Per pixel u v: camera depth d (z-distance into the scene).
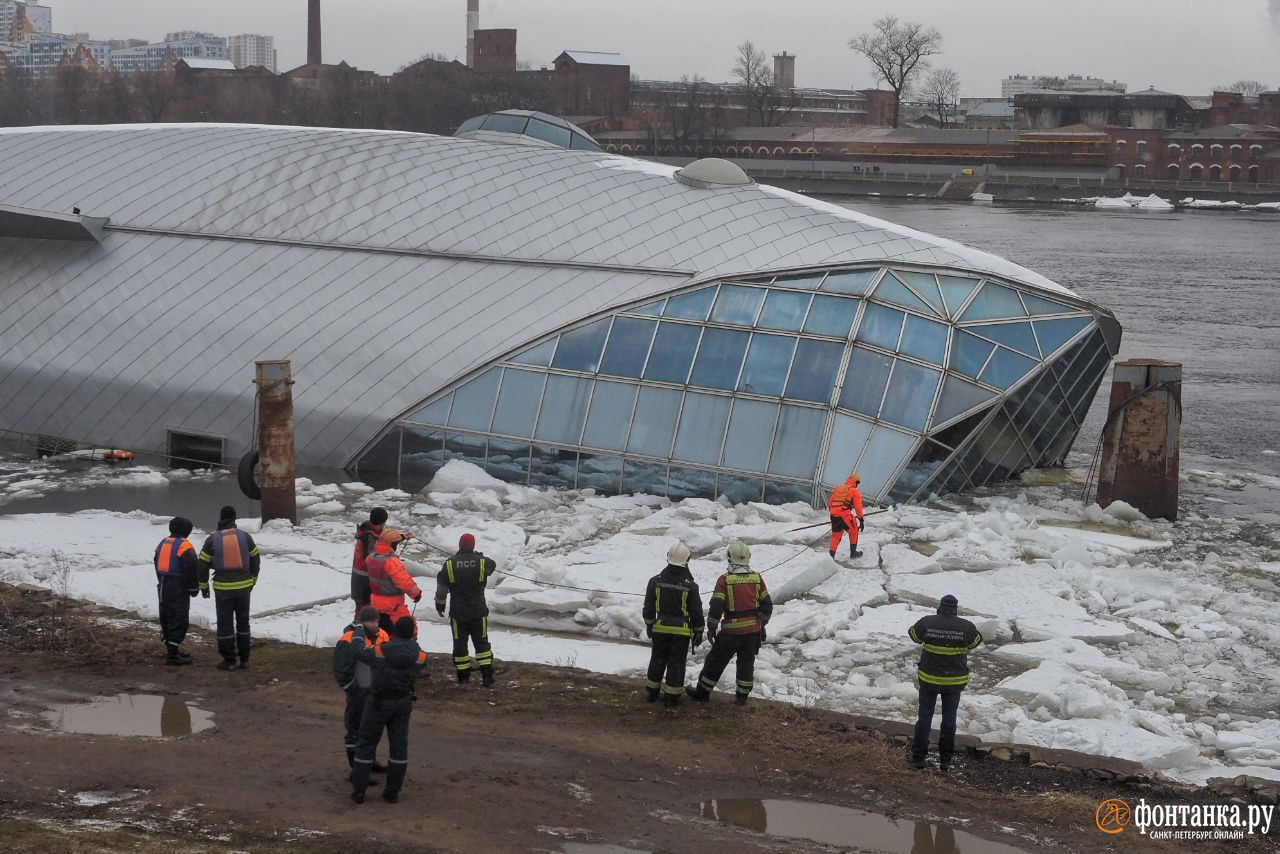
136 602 23.98
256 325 39.75
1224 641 24.31
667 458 35.31
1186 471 42.31
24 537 29.22
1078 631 24.23
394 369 38.03
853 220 40.25
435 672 20.50
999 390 35.94
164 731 17.30
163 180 44.53
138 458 40.66
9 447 42.25
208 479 38.31
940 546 30.06
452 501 34.72
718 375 35.75
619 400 36.16
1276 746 19.08
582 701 19.27
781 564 27.02
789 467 34.50
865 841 14.88
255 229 41.75
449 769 16.31
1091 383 40.81
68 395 41.41
